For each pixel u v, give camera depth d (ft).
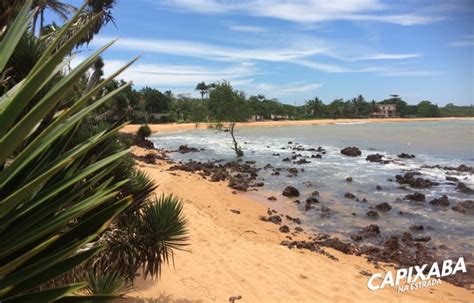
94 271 13.39
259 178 76.84
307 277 25.35
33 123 5.41
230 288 22.52
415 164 95.45
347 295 22.82
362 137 186.19
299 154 116.98
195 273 24.20
